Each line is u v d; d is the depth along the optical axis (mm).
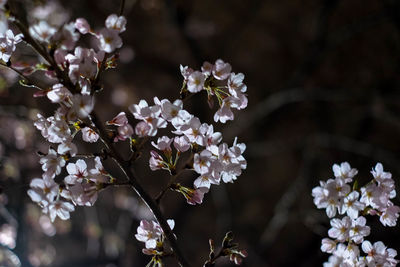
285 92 9133
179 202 10547
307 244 11250
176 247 1964
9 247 6020
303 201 10062
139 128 1754
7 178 6055
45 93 1742
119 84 10438
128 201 9719
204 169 1760
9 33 1753
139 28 10398
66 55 1740
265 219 11406
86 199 1759
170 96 10836
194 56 9453
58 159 1756
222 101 1848
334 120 11094
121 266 9430
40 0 3518
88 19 8180
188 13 9539
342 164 1956
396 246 7590
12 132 6984
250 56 11336
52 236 10445
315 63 9242
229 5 10781
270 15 11109
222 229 8789
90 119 1791
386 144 10750
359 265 1990
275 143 10266
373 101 9266
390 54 10344
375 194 1926
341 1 10547
